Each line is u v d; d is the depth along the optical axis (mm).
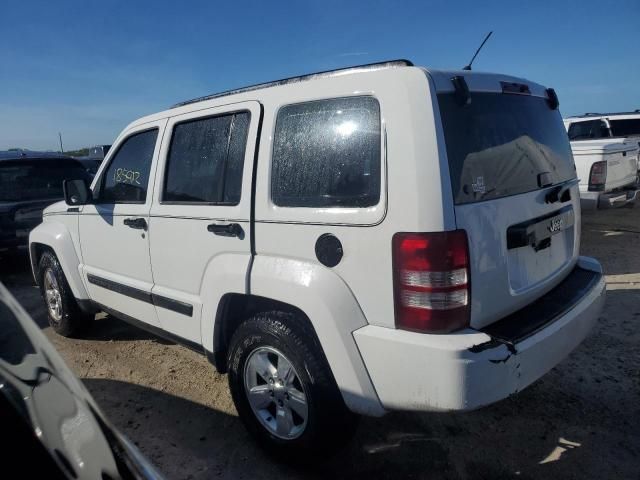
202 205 2998
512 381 2188
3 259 8320
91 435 1324
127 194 3693
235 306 2988
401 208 2160
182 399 3561
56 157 7742
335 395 2498
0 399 1162
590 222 9227
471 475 2652
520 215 2543
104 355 4355
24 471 1087
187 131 3240
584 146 7551
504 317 2469
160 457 2906
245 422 2920
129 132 3768
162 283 3375
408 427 3092
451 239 2131
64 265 4328
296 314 2615
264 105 2760
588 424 3039
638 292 5172
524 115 2861
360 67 2498
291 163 2590
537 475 2633
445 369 2092
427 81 2230
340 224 2332
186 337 3260
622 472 2627
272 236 2613
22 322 1520
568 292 2836
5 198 7109
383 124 2244
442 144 2178
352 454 2861
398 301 2201
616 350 3916
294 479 2686
